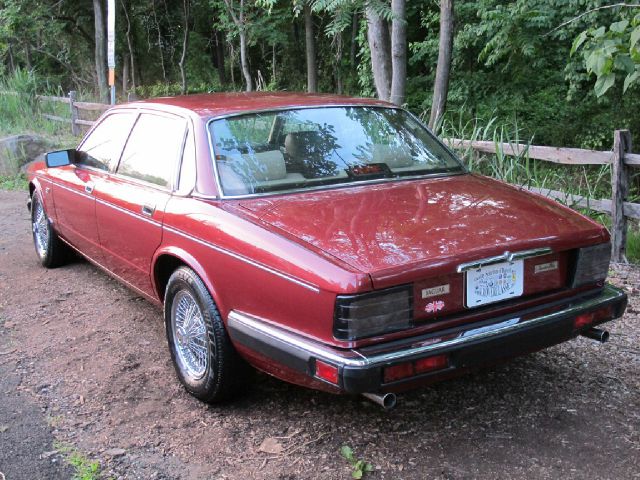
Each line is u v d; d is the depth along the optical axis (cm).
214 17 2455
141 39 2711
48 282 580
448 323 287
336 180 367
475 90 1343
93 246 499
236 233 319
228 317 328
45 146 1252
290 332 294
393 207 331
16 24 2205
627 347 417
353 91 2064
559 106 1248
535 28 1161
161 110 427
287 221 316
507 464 299
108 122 505
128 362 418
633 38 450
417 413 347
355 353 267
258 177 358
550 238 309
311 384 291
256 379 386
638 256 584
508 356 296
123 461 312
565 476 289
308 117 398
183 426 341
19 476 301
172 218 367
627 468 293
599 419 335
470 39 1257
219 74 2720
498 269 299
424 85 1555
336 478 294
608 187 741
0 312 514
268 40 1880
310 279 277
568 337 316
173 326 379
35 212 629
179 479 297
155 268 398
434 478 291
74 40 2538
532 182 682
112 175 462
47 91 1792
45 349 442
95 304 524
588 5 972
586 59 477
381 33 911
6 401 372
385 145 402
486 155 739
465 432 327
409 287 277
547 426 330
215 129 376
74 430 340
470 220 317
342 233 300
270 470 301
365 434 328
